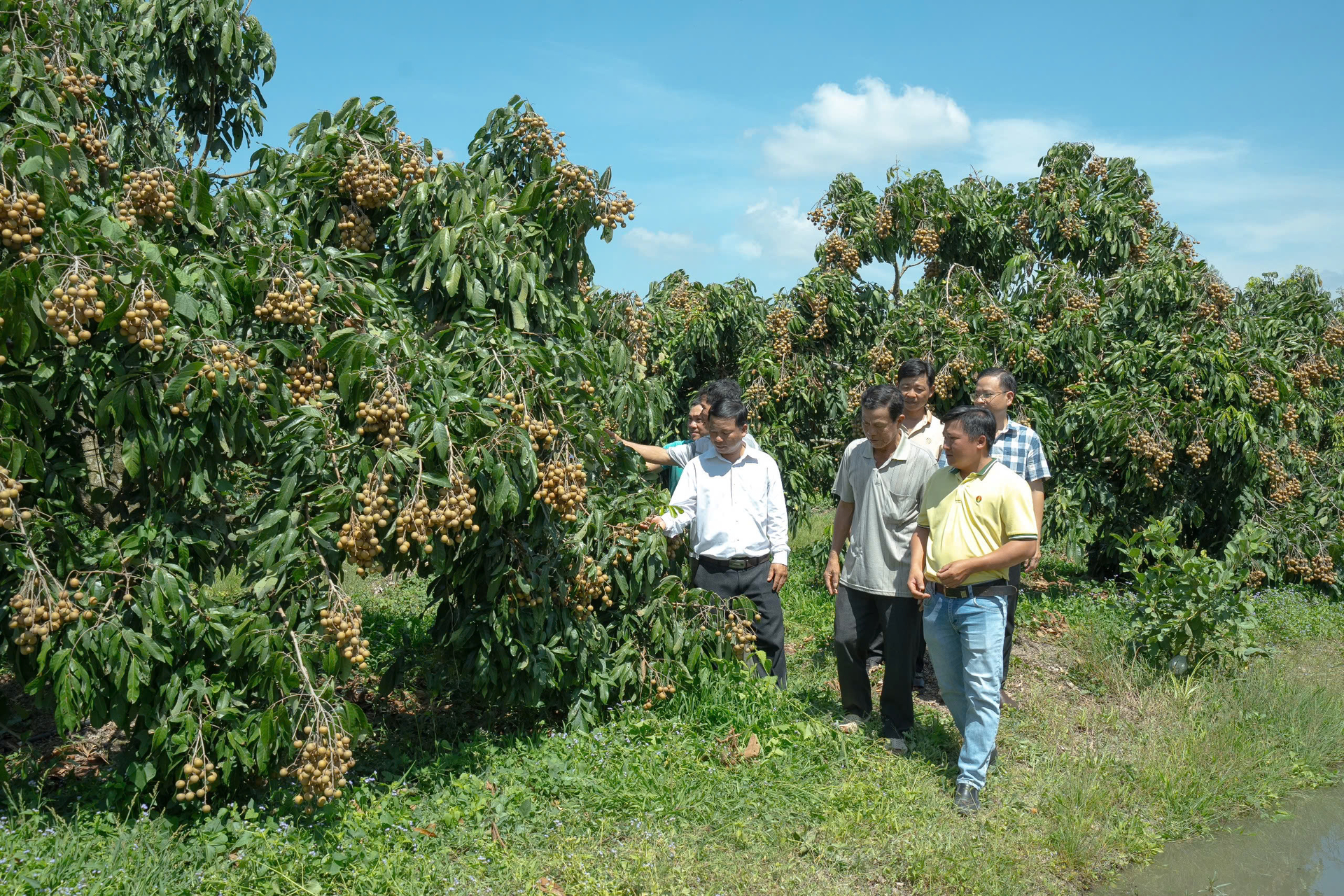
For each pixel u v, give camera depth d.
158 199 3.63
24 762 4.05
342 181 4.28
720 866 3.35
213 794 3.51
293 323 3.64
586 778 3.84
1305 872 3.62
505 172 4.79
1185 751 4.42
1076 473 8.26
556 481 3.71
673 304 9.73
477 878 3.19
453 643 4.21
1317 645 6.79
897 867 3.43
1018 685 5.50
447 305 4.34
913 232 9.05
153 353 3.23
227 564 3.87
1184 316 8.80
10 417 2.97
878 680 5.49
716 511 4.98
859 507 4.61
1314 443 9.62
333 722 3.25
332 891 3.12
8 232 2.79
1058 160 9.80
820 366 8.61
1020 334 8.24
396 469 3.31
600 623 4.64
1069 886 3.45
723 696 4.59
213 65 6.20
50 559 3.21
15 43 3.71
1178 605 5.63
